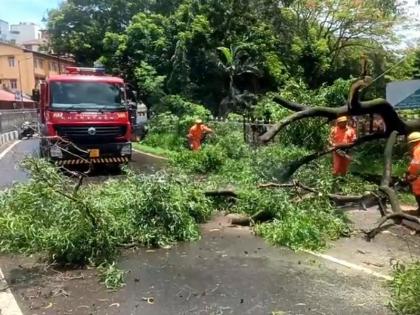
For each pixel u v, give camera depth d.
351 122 14.30
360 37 30.12
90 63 33.19
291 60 27.80
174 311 4.62
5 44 59.56
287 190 8.62
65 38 33.16
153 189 7.33
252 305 4.75
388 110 8.40
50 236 6.14
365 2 29.53
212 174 12.01
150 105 26.36
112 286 5.29
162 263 6.11
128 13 32.38
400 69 29.38
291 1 28.80
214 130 17.64
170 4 31.42
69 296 5.03
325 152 9.15
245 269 5.85
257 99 24.61
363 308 4.64
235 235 7.43
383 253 6.40
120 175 13.23
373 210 8.91
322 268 5.85
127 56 28.23
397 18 29.69
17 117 33.59
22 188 7.18
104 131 12.88
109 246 6.27
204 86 26.30
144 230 7.01
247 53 25.50
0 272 5.79
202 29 25.55
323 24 30.14
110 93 13.23
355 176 10.94
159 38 27.69
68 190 6.62
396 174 11.12
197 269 5.86
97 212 6.36
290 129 13.73
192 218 7.70
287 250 6.63
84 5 33.12
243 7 26.70
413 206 9.11
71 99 12.80
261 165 10.12
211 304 4.79
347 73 29.70
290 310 4.61
